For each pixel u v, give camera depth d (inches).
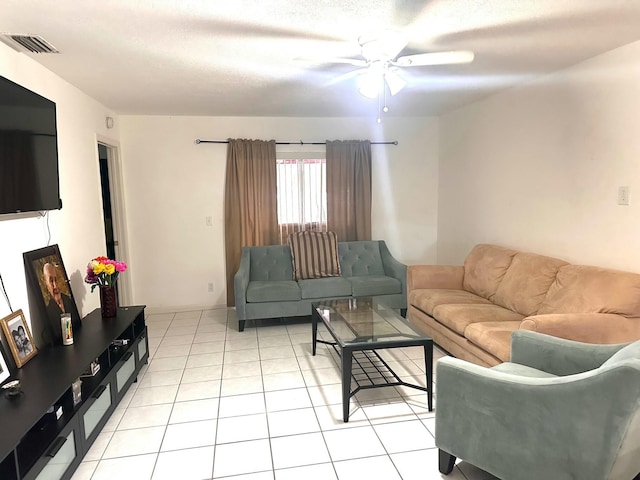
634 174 106.8
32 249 103.6
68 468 78.3
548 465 65.4
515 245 155.0
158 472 82.2
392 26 90.1
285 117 198.2
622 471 62.4
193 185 194.9
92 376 96.4
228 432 95.4
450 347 130.2
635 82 104.9
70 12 80.0
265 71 121.1
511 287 133.7
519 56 114.1
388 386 107.7
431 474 80.4
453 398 75.7
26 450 70.1
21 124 92.5
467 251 189.2
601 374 59.5
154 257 195.5
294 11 81.3
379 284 173.8
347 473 80.7
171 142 191.3
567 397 62.5
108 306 123.2
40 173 101.0
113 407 101.5
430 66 122.6
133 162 189.3
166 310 198.7
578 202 125.0
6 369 83.1
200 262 199.3
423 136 211.5
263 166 195.0
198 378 123.7
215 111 181.8
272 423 98.7
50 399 74.6
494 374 71.0
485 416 71.6
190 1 76.1
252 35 93.7
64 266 120.6
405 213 214.4
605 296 102.7
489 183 169.9
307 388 116.1
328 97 157.1
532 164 143.9
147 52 103.4
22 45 96.6
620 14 85.6
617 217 112.2
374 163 208.7
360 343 98.3
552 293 118.1
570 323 96.4
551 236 136.6
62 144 123.5
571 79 124.6
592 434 60.8
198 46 100.1
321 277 183.8
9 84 87.8
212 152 194.7
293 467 82.7
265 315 166.1
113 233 188.2
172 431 96.2
